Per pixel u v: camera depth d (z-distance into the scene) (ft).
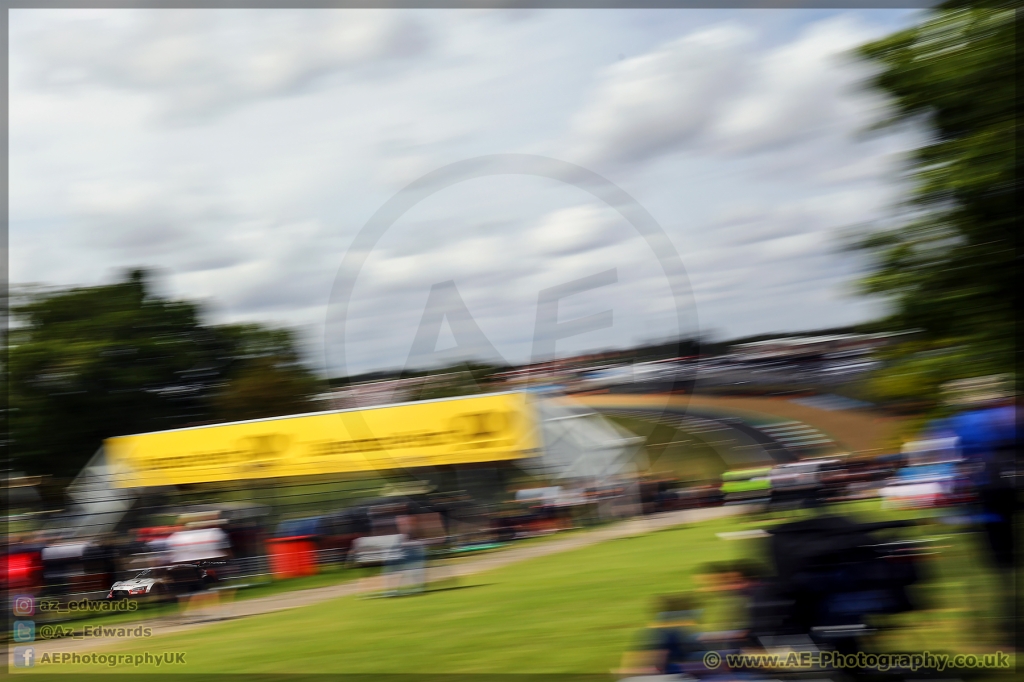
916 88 36.06
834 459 38.99
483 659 21.21
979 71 34.68
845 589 16.15
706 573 17.81
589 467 44.86
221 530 40.65
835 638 16.10
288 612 32.68
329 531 41.73
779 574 16.56
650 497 46.44
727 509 44.96
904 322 37.86
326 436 44.45
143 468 46.68
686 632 17.69
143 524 45.39
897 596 16.14
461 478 43.50
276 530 42.29
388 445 44.16
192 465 45.75
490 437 43.88
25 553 37.76
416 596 31.91
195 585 37.70
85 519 46.03
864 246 38.11
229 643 27.12
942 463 27.12
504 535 41.96
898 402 39.58
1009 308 34.76
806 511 17.66
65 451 81.46
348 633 26.05
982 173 34.37
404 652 22.76
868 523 16.80
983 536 17.75
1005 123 34.45
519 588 30.12
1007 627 17.07
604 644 21.25
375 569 37.60
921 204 36.91
